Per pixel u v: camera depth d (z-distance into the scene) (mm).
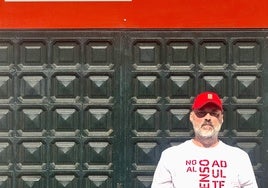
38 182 5551
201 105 3947
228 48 5512
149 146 5527
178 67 5527
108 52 5531
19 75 5566
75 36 5523
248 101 5516
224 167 3896
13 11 5508
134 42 5516
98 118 5535
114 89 5531
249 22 5473
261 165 5504
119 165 5523
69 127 5551
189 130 5527
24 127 5559
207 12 5484
